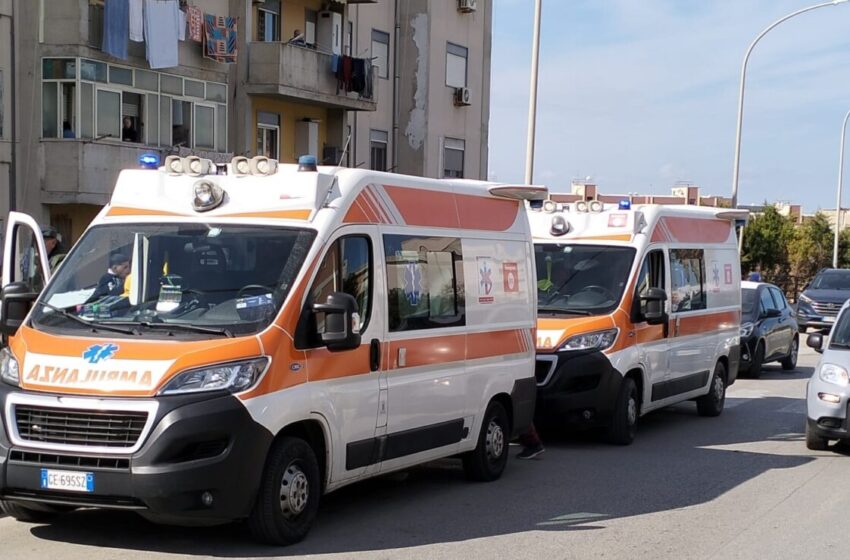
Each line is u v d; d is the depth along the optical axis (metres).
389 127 34.97
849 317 12.39
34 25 22.05
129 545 6.82
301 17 29.97
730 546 7.50
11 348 6.80
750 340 19.56
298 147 29.98
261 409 6.43
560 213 12.84
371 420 7.57
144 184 7.61
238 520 6.64
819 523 8.26
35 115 22.17
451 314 8.75
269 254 7.08
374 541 7.29
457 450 8.95
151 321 6.78
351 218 7.54
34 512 7.32
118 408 6.20
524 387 10.02
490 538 7.53
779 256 53.97
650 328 12.39
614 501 8.94
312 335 6.95
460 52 37.50
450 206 8.93
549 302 12.05
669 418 14.51
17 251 8.49
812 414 11.49
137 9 22.95
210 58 25.39
